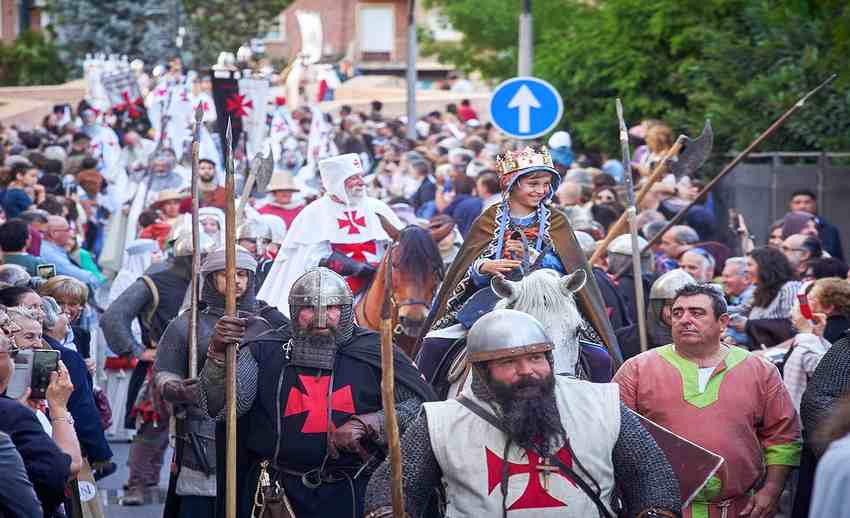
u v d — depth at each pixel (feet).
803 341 26.91
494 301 24.48
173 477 26.81
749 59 64.34
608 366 23.59
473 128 93.91
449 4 107.96
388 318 17.79
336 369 22.21
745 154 32.17
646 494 18.40
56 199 47.19
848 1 48.16
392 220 36.73
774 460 23.66
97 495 25.32
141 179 59.93
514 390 17.93
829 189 55.93
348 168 35.81
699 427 23.25
